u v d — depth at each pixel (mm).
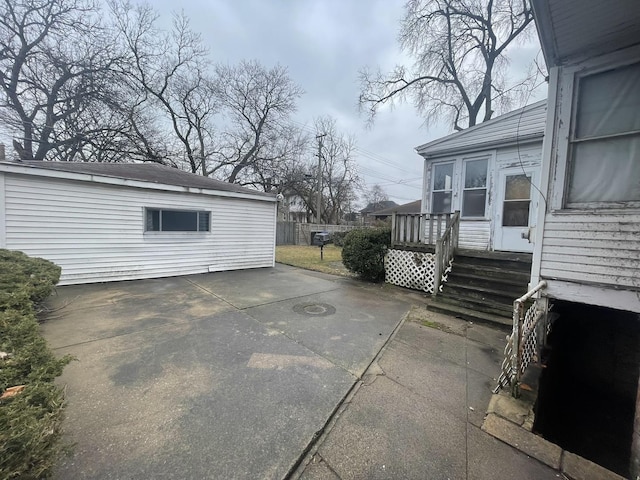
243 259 9258
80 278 6383
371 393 2568
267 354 3244
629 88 2717
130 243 7008
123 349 3262
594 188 2943
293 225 19844
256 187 23547
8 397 1323
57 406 1401
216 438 1938
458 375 2945
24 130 13461
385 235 7449
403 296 6242
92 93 13648
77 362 2930
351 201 34250
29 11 12586
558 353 4133
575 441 3182
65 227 6129
